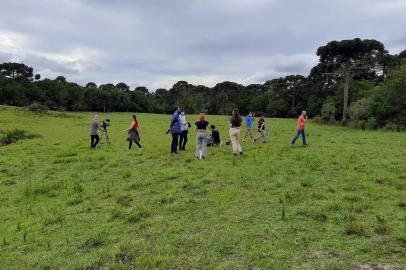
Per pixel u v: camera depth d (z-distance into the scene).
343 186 11.38
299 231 7.64
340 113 64.94
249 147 21.50
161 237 7.70
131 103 113.81
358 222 8.00
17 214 10.05
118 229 8.38
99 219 9.17
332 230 7.63
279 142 24.59
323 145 22.38
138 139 21.83
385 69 65.00
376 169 14.05
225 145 22.62
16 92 99.19
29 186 12.79
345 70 61.53
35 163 17.98
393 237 7.12
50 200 11.31
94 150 21.58
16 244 7.90
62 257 7.07
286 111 107.00
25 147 23.89
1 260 7.12
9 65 120.50
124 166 16.22
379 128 40.06
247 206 9.53
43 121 47.47
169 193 11.18
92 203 10.65
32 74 124.06
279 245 7.00
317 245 6.92
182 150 20.59
